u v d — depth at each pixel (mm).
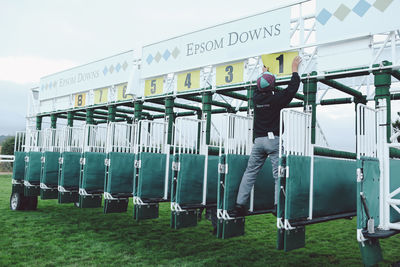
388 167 3543
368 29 4336
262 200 4340
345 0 4547
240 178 4109
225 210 3865
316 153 4160
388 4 4195
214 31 6129
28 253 4230
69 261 3955
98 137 7211
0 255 4125
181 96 6824
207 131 6188
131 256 4223
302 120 3844
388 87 4188
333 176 4188
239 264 3984
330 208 4094
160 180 5430
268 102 3678
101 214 7176
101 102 8766
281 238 3402
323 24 4738
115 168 5730
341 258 4332
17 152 7625
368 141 3611
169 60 6914
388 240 5391
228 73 5934
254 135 4141
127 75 8000
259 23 5484
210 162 5027
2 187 11141
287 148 3457
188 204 4734
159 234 5484
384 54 6570
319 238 5477
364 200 3113
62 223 6137
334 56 4629
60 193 6484
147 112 11594
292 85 3611
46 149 7902
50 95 10711
